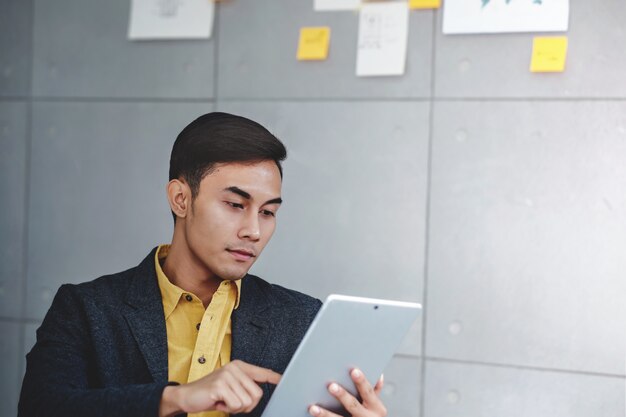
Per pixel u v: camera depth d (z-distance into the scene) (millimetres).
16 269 3260
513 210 2820
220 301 1681
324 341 1432
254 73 3043
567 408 2783
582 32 2770
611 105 2750
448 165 2873
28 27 3246
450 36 2869
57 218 3229
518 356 2818
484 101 2842
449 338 2871
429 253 2891
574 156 2775
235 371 1445
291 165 3006
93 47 3191
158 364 1628
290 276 3004
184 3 3102
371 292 2936
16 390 3260
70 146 3215
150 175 3143
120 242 3170
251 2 3045
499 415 2832
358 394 1567
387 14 2922
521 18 2787
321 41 2957
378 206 2932
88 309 1655
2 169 3262
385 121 2926
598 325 2762
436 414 2885
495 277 2836
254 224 1601
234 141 1593
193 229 1634
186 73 3107
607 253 2756
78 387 1580
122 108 3164
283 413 1528
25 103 3252
